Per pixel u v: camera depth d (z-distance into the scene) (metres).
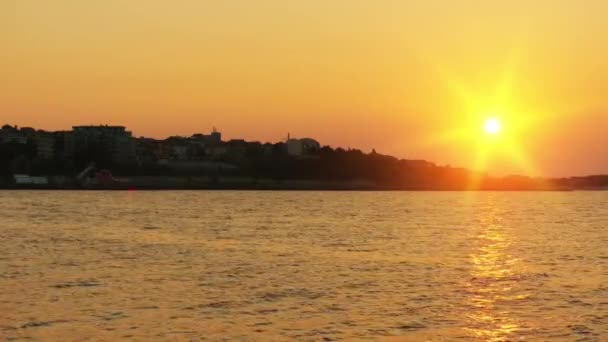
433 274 60.00
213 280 55.97
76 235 97.62
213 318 42.00
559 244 89.06
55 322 40.69
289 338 37.78
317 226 117.75
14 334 38.00
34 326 39.72
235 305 45.81
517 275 59.88
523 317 42.75
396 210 183.00
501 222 134.50
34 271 60.56
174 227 113.62
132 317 42.06
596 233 107.56
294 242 88.38
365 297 48.78
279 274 59.44
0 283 53.97
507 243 89.69
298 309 44.69
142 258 70.69
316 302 46.94
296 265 65.50
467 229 114.06
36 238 92.50
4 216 138.88
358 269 62.91
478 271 62.12
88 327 39.62
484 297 49.09
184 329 39.38
